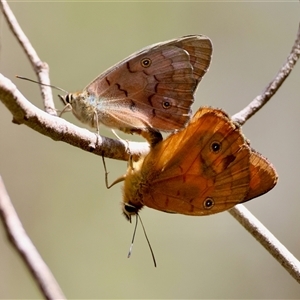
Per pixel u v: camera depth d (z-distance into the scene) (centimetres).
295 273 74
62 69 83
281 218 83
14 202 82
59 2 83
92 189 83
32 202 82
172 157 73
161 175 73
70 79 83
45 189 83
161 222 83
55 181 83
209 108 72
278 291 83
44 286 66
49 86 75
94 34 83
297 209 83
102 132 80
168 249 83
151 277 83
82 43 83
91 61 83
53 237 82
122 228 83
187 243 83
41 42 83
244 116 75
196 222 83
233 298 83
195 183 73
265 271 83
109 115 74
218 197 73
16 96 71
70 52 83
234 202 72
